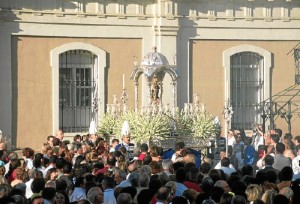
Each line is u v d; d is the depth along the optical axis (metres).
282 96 41.97
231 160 32.25
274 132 33.81
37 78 38.44
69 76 39.28
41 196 18.14
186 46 40.62
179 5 40.47
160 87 33.94
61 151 26.33
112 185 19.95
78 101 39.50
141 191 18.55
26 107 38.28
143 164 23.83
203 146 33.03
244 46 41.47
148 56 33.78
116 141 30.83
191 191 18.23
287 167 20.70
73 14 38.91
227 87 41.06
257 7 41.69
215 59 41.09
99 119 36.88
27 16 38.12
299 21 42.22
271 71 41.91
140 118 32.22
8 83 37.81
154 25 40.12
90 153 25.86
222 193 18.38
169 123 32.62
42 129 38.56
